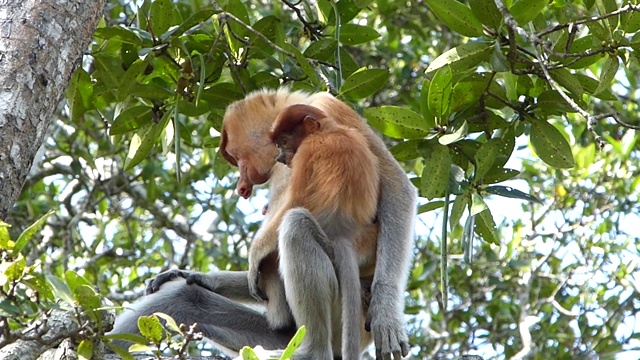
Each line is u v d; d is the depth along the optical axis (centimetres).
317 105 1347
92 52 1357
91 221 2100
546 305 2080
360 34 1483
